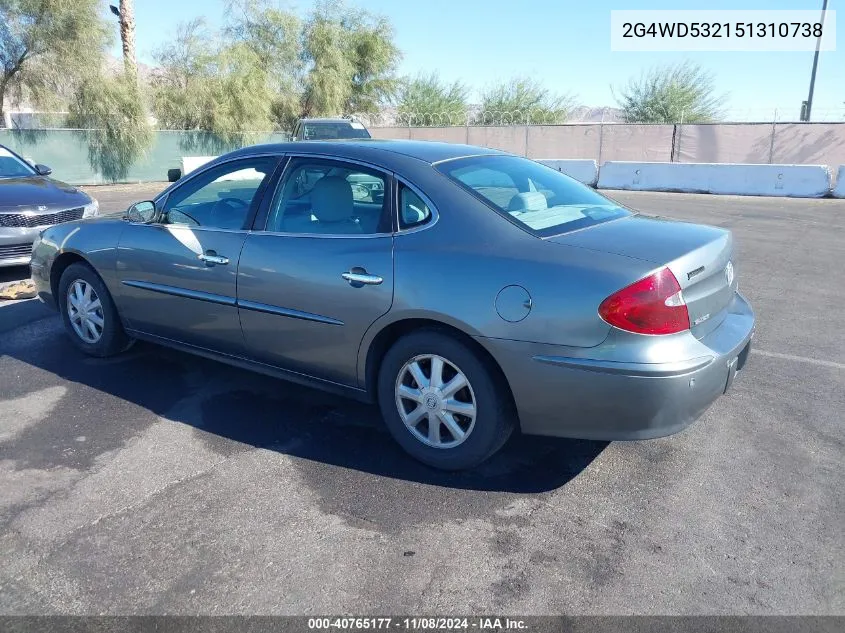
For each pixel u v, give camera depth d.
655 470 3.44
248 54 26.66
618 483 3.32
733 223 12.05
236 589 2.57
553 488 3.28
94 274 4.79
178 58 26.27
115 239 4.57
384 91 33.53
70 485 3.28
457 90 37.25
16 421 3.97
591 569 2.69
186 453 3.60
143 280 4.41
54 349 5.18
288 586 2.59
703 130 23.25
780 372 4.77
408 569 2.69
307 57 30.20
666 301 2.86
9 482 3.31
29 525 2.96
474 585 2.60
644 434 2.97
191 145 25.08
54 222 7.49
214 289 4.01
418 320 3.29
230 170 4.11
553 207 3.52
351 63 32.00
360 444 3.71
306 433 3.84
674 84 32.12
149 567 2.69
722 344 3.17
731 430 3.87
